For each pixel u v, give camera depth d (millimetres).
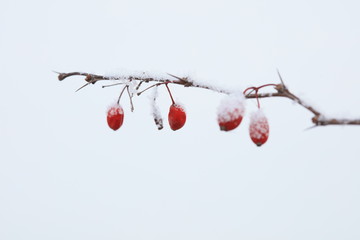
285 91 282
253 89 289
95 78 321
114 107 328
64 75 323
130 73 321
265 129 288
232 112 283
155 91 334
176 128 324
